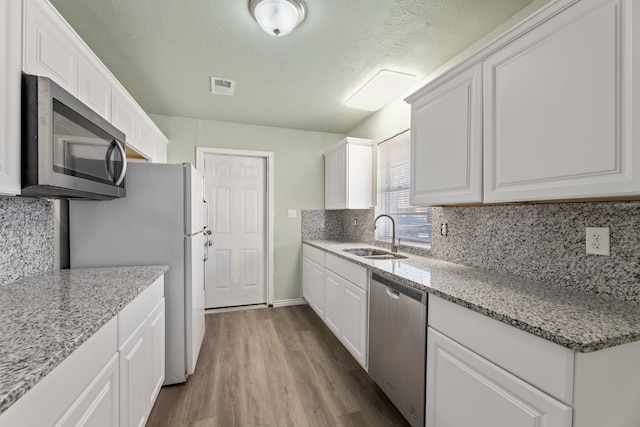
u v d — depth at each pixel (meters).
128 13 1.53
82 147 1.22
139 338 1.32
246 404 1.74
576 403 0.78
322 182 3.76
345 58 2.00
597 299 1.12
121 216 1.81
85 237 1.75
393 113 2.74
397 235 2.75
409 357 1.46
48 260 1.61
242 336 2.69
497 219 1.64
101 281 1.40
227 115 3.15
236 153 3.40
